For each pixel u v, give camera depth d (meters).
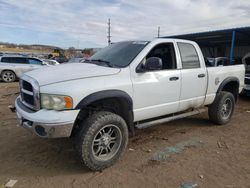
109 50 4.76
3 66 15.37
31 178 3.41
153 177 3.48
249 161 4.01
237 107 8.09
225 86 6.25
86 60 4.77
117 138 3.80
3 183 3.27
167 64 4.62
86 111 3.65
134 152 4.29
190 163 3.91
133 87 3.91
